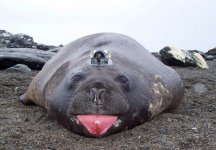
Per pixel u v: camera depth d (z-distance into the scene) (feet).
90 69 4.66
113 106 4.31
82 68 4.75
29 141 4.41
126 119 4.58
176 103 5.80
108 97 4.30
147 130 4.77
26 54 11.11
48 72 5.66
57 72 5.26
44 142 4.40
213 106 6.26
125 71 4.79
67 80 4.77
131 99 4.62
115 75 4.61
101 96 4.26
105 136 4.56
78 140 4.50
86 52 5.42
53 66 5.72
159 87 5.14
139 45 5.88
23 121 5.21
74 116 4.51
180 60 12.85
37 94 5.72
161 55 13.23
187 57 13.00
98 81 4.42
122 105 4.39
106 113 4.30
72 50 5.81
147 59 5.55
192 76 10.01
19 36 19.86
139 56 5.48
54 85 5.05
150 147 4.23
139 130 4.76
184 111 5.95
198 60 13.04
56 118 4.90
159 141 4.41
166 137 4.54
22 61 10.59
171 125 4.97
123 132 4.68
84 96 4.33
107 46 5.51
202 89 7.91
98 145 4.35
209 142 4.41
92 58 4.75
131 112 4.61
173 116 5.35
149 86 4.99
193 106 6.30
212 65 14.23
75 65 5.06
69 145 4.34
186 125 5.00
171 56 12.95
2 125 4.99
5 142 4.37
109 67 4.70
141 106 4.74
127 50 5.49
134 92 4.70
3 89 7.27
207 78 9.53
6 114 5.56
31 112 5.69
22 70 9.98
